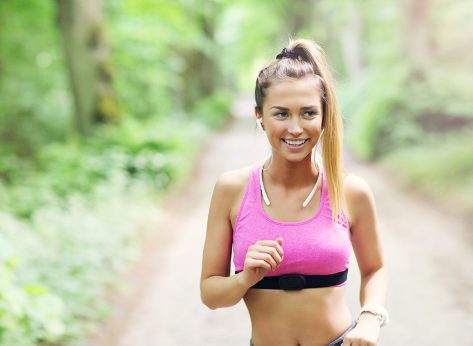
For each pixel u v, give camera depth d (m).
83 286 5.21
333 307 1.97
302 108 1.89
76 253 5.83
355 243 2.12
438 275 6.07
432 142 13.18
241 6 37.50
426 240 7.45
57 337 4.19
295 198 1.97
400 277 6.08
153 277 6.29
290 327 1.96
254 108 2.04
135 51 17.50
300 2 31.27
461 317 4.94
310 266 1.93
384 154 14.03
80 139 12.59
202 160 15.84
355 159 15.00
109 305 5.30
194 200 10.81
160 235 8.15
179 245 7.64
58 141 16.92
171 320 5.08
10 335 3.65
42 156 11.76
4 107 16.20
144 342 4.61
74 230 6.70
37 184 9.23
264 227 1.95
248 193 2.00
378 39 28.50
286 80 1.89
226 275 2.10
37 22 15.95
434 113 13.77
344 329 2.00
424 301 5.36
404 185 11.05
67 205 8.48
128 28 16.48
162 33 17.08
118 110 13.30
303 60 1.95
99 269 5.92
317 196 1.97
